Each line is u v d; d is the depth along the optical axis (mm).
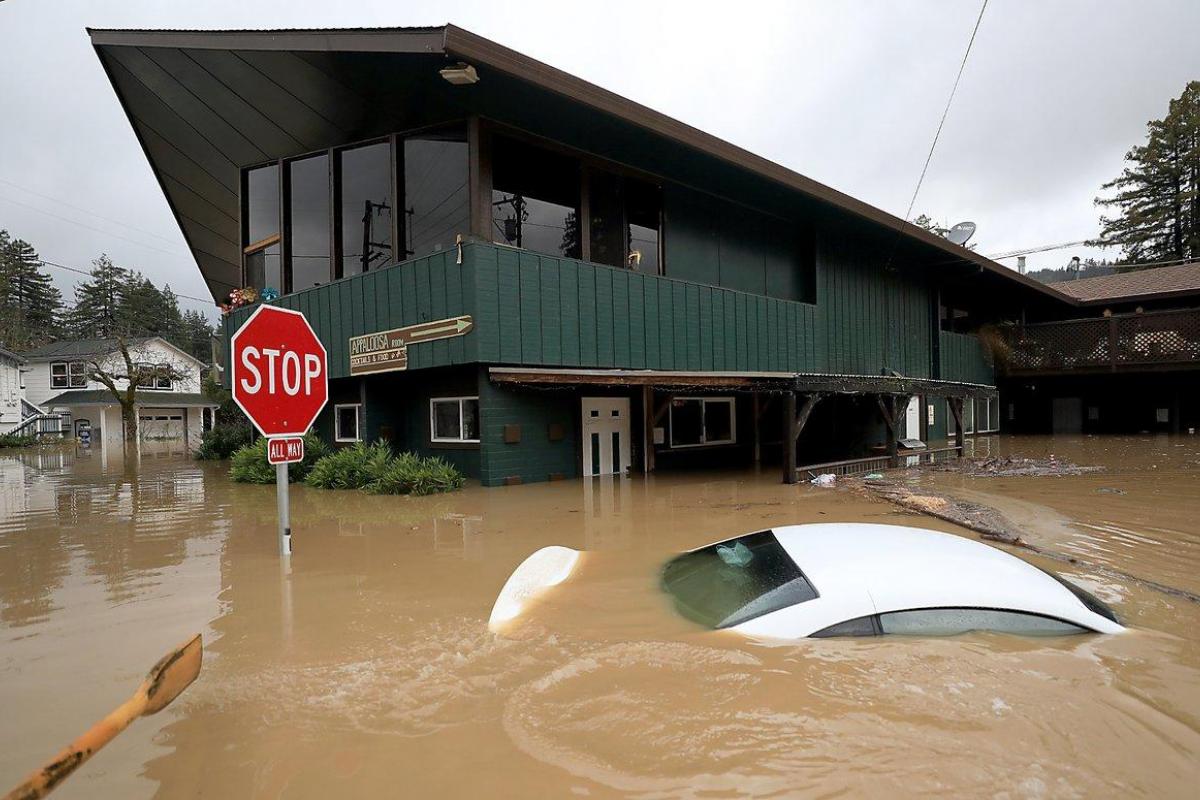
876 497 8375
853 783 1834
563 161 11328
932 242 17062
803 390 10016
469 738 2154
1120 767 1912
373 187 12047
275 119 12062
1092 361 21969
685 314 12594
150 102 12883
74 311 63156
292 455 5340
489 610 3566
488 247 9594
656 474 11555
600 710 2289
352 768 1999
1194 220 36438
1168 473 10852
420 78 9508
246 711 2396
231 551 5406
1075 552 5176
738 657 2613
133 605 3877
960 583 2779
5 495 9953
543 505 7887
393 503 8180
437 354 10086
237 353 4906
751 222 14797
